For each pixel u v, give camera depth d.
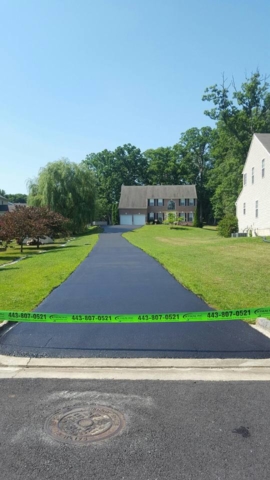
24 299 8.69
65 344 5.73
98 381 4.52
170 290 9.40
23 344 5.75
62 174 45.78
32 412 3.79
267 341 5.70
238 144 46.44
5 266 16.61
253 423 3.51
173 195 72.25
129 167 88.44
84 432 3.39
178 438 3.28
